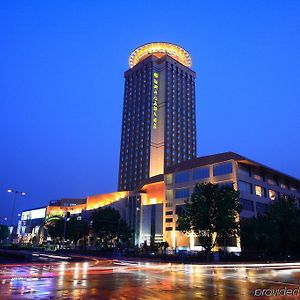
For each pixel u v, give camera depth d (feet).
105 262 155.12
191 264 155.63
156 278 80.53
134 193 401.49
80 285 63.41
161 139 525.75
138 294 53.42
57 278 75.31
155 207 368.27
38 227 609.83
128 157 557.74
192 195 186.70
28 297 48.29
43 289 56.95
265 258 199.31
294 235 210.18
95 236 336.29
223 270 116.16
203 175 292.61
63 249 349.61
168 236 308.60
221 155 281.95
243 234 198.49
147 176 507.30
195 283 70.85
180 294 54.24
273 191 304.91
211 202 180.75
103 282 69.46
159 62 589.32
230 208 179.22
